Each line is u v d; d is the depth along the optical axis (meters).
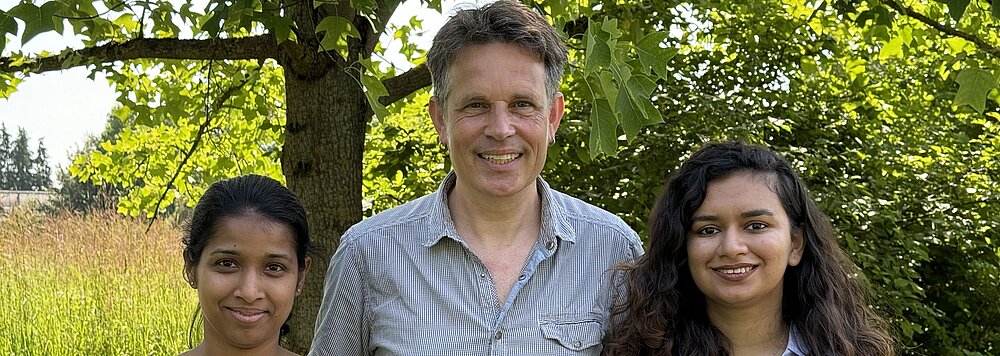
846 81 5.89
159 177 6.11
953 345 5.42
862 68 5.78
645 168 4.82
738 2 5.36
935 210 5.27
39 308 7.65
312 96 4.34
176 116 5.30
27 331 7.40
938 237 5.18
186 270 2.14
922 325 5.41
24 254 8.19
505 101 2.01
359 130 4.49
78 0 3.47
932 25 4.81
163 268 8.16
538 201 2.26
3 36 2.96
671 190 2.31
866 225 4.82
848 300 2.40
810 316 2.29
